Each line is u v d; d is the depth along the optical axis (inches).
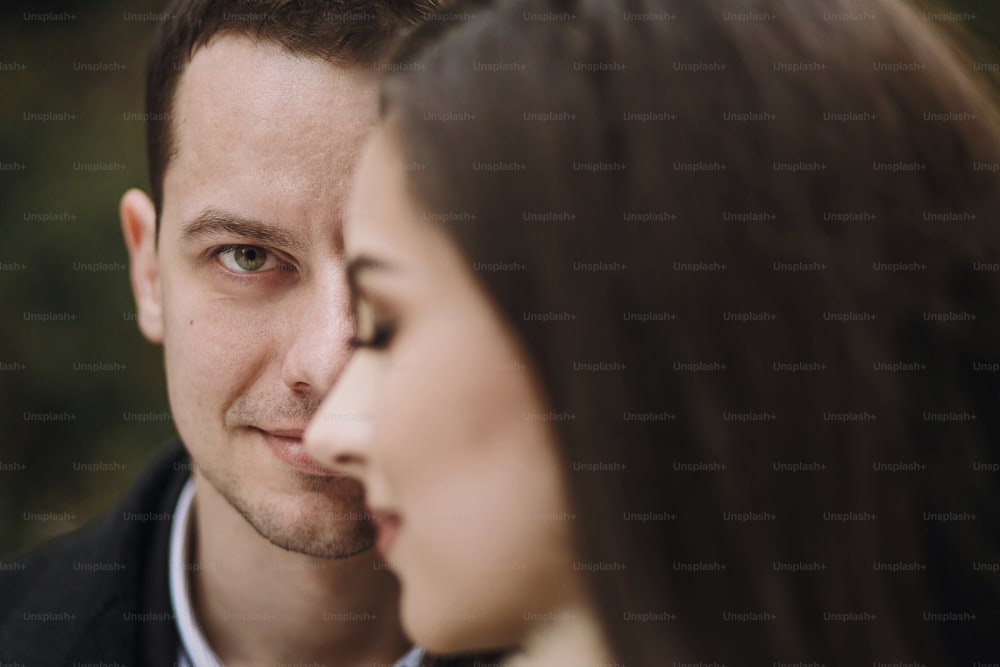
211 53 50.8
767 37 26.3
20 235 158.9
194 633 59.2
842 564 24.8
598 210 24.5
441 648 25.5
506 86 25.3
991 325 26.8
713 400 24.2
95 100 169.5
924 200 26.8
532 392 24.3
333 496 53.6
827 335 25.0
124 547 60.5
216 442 54.2
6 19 174.1
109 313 159.0
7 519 150.3
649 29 25.9
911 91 27.6
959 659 26.5
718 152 25.0
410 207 24.9
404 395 24.7
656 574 24.1
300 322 51.7
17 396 154.6
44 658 57.7
